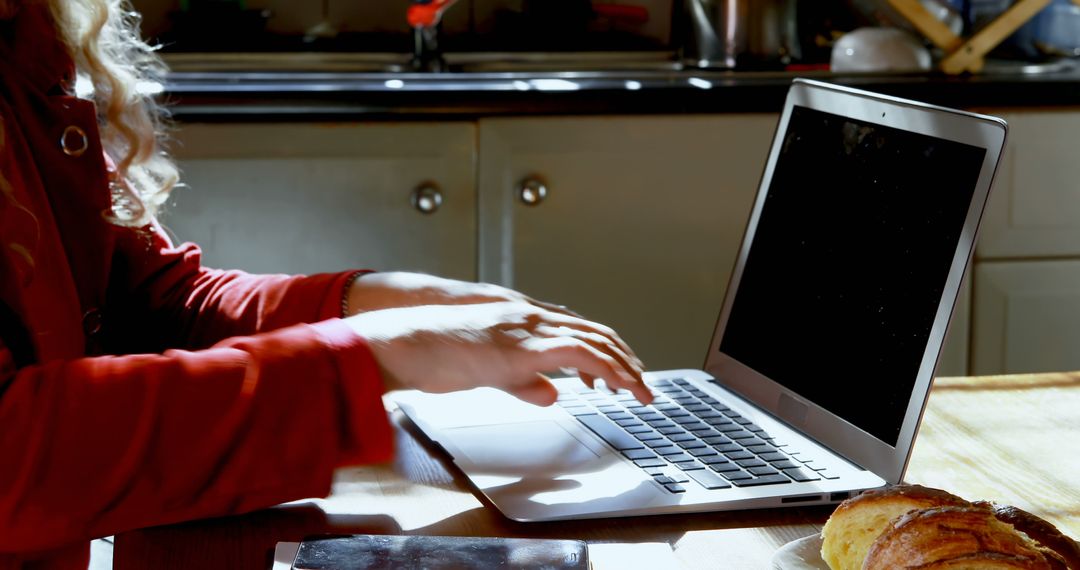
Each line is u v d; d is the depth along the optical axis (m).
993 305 2.29
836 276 1.01
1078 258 2.30
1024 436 0.98
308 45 2.58
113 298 1.19
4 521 0.75
